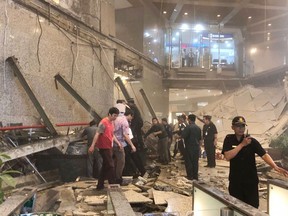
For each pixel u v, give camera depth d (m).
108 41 13.34
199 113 22.52
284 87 21.23
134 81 18.95
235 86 26.06
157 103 22.80
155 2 22.94
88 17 11.99
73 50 10.43
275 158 12.33
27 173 7.00
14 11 7.66
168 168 10.89
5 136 6.79
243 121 4.26
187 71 26.17
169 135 13.29
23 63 7.96
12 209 2.79
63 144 7.88
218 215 2.66
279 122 18.77
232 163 4.30
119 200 3.12
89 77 11.48
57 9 9.51
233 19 28.59
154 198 6.18
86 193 6.32
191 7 25.08
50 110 9.02
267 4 25.02
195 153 8.76
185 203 5.91
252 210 2.30
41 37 8.72
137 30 22.05
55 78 9.33
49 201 5.61
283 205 3.76
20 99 7.75
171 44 27.59
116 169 7.12
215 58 29.36
